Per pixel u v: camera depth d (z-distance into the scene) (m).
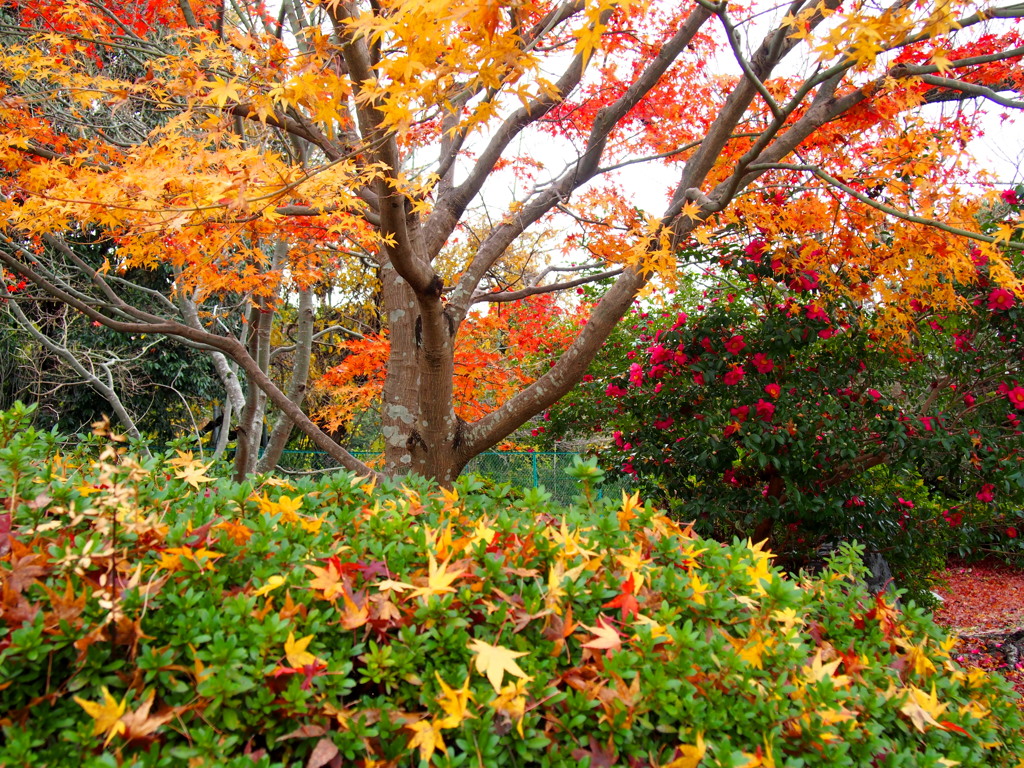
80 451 2.42
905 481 5.93
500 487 2.49
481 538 1.85
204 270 4.03
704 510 4.95
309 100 2.61
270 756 1.38
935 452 4.59
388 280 4.48
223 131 3.04
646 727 1.48
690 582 1.91
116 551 1.54
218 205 2.45
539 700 1.46
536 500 2.32
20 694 1.31
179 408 11.48
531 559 1.88
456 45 1.75
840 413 4.65
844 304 5.11
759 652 1.69
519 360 7.68
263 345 5.76
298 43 3.98
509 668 1.38
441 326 3.68
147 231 2.96
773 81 4.72
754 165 3.52
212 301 9.77
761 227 4.66
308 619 1.51
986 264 4.58
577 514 2.23
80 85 3.55
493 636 1.58
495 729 1.41
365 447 12.43
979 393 5.33
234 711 1.32
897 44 2.17
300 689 1.34
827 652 1.97
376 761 1.33
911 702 1.76
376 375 6.35
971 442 4.51
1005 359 5.07
